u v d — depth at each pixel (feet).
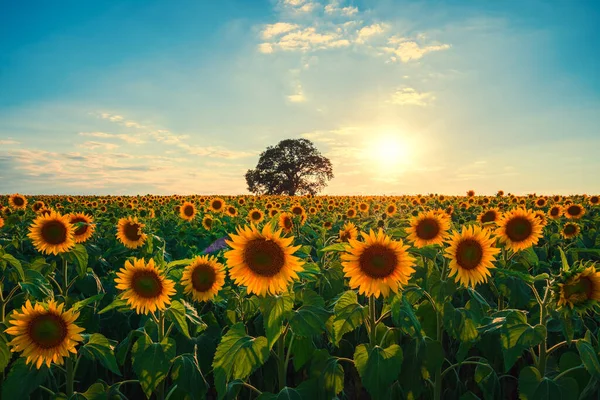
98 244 35.86
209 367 18.57
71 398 15.71
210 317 20.47
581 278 14.24
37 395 17.47
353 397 21.54
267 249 14.30
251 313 19.79
